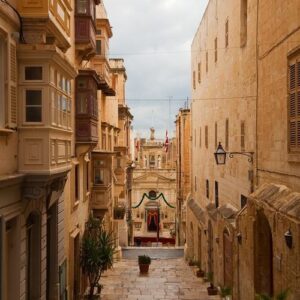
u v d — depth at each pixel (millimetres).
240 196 17719
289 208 10688
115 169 35938
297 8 11375
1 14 9766
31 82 11125
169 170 66625
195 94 33125
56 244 14625
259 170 15008
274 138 13367
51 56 11031
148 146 88812
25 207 11398
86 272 20109
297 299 9805
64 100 13188
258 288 13570
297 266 9852
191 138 35688
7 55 10258
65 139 13203
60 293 15047
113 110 34000
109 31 27391
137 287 21938
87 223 21031
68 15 14211
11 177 9945
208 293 20344
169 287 21969
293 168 11750
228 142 20234
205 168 27547
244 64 17125
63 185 13961
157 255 35219
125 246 38562
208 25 26359
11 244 11078
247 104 16625
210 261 23375
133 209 66188
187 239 34375
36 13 11172
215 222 21453
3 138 10141
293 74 11664
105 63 26500
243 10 17453
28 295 12531
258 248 13617
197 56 31828
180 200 46719
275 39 13227
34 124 11133
